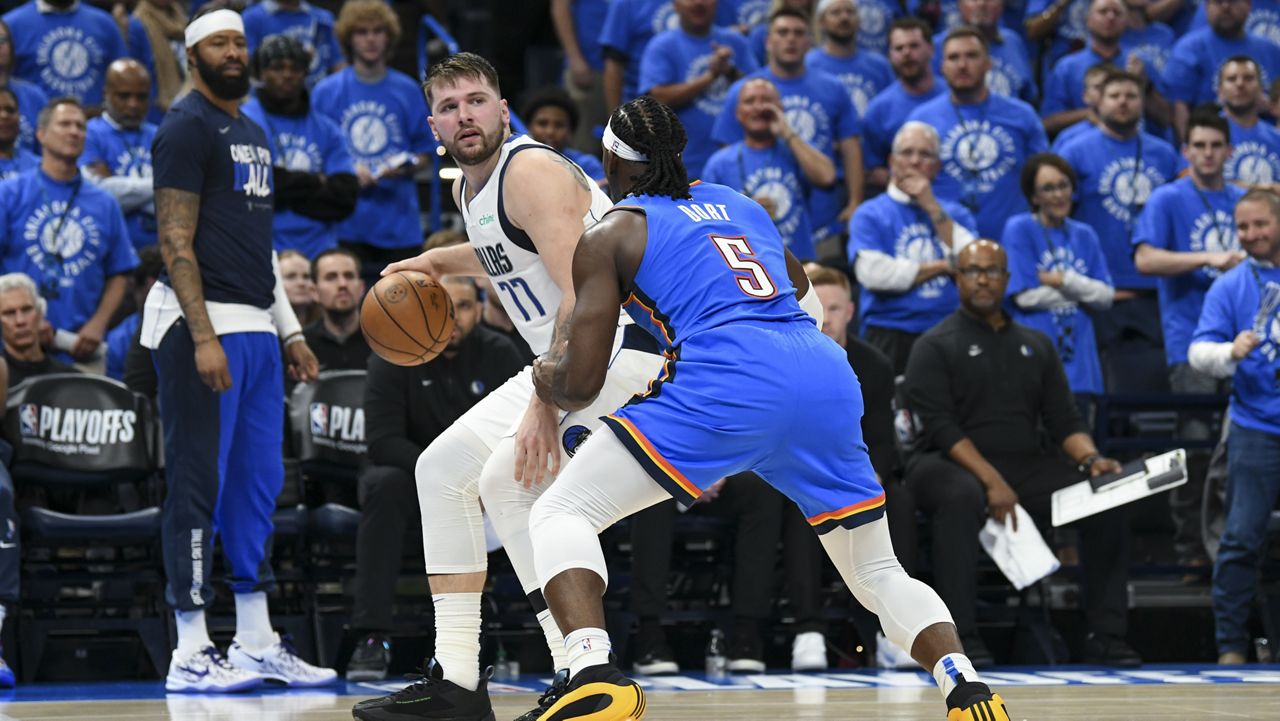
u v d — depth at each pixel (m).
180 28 20.62
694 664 14.70
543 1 27.77
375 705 8.23
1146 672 13.39
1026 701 10.22
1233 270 15.41
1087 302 16.75
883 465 14.24
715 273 6.95
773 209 16.34
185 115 11.51
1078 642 15.20
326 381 14.35
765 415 6.73
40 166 15.86
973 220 17.50
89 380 13.65
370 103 18.98
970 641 13.95
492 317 15.55
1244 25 21.78
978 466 14.27
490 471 8.00
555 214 7.78
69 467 13.35
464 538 8.35
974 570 14.04
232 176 11.70
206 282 11.66
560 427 7.87
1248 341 14.37
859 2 22.20
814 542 14.08
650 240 7.00
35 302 14.19
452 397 13.91
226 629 13.85
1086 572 14.49
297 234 17.17
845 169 19.34
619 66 21.45
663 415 6.77
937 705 10.03
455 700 8.25
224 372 11.41
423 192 22.78
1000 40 21.22
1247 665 14.35
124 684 12.60
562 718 6.53
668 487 6.76
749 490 13.80
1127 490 13.72
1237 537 14.65
